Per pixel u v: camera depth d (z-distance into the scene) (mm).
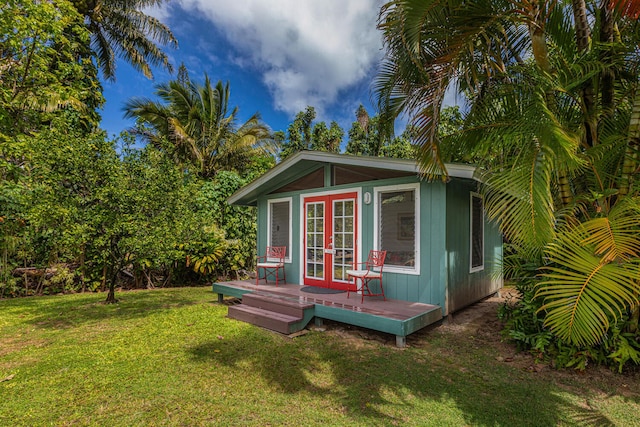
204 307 5879
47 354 3561
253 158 15727
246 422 2316
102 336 4184
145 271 8234
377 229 5398
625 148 3090
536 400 2623
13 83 6863
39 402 2564
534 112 2697
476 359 3467
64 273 7297
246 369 3197
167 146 6051
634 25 3223
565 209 3061
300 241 6566
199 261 8414
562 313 2311
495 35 3307
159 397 2654
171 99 15695
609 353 3156
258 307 5152
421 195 4902
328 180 6125
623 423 2322
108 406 2516
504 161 3383
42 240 7113
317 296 5258
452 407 2520
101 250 5715
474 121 3436
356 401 2607
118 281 8094
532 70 3014
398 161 4762
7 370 3148
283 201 7012
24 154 5828
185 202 6098
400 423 2309
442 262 4652
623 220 2457
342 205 5906
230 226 9852
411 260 5004
